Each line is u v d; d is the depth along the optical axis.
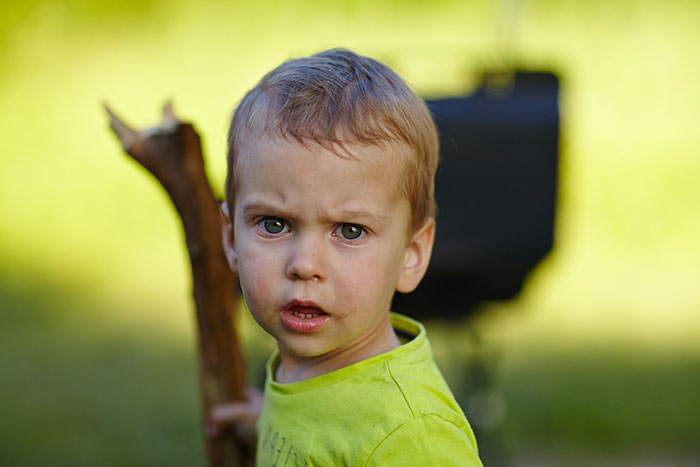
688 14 6.36
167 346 4.30
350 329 1.12
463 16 6.34
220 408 1.55
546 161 2.37
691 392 3.76
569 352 4.17
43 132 6.10
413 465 1.07
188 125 1.42
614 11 6.38
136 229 5.96
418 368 1.16
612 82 6.27
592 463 3.30
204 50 6.39
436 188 2.36
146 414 3.54
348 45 6.32
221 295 1.50
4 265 5.43
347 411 1.13
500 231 2.38
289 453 1.15
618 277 5.17
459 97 2.41
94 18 6.12
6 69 5.80
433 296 2.51
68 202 6.12
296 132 1.08
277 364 1.35
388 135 1.11
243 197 1.13
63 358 4.11
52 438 3.31
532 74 2.45
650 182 5.93
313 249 1.09
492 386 3.28
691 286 5.02
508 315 2.70
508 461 3.20
